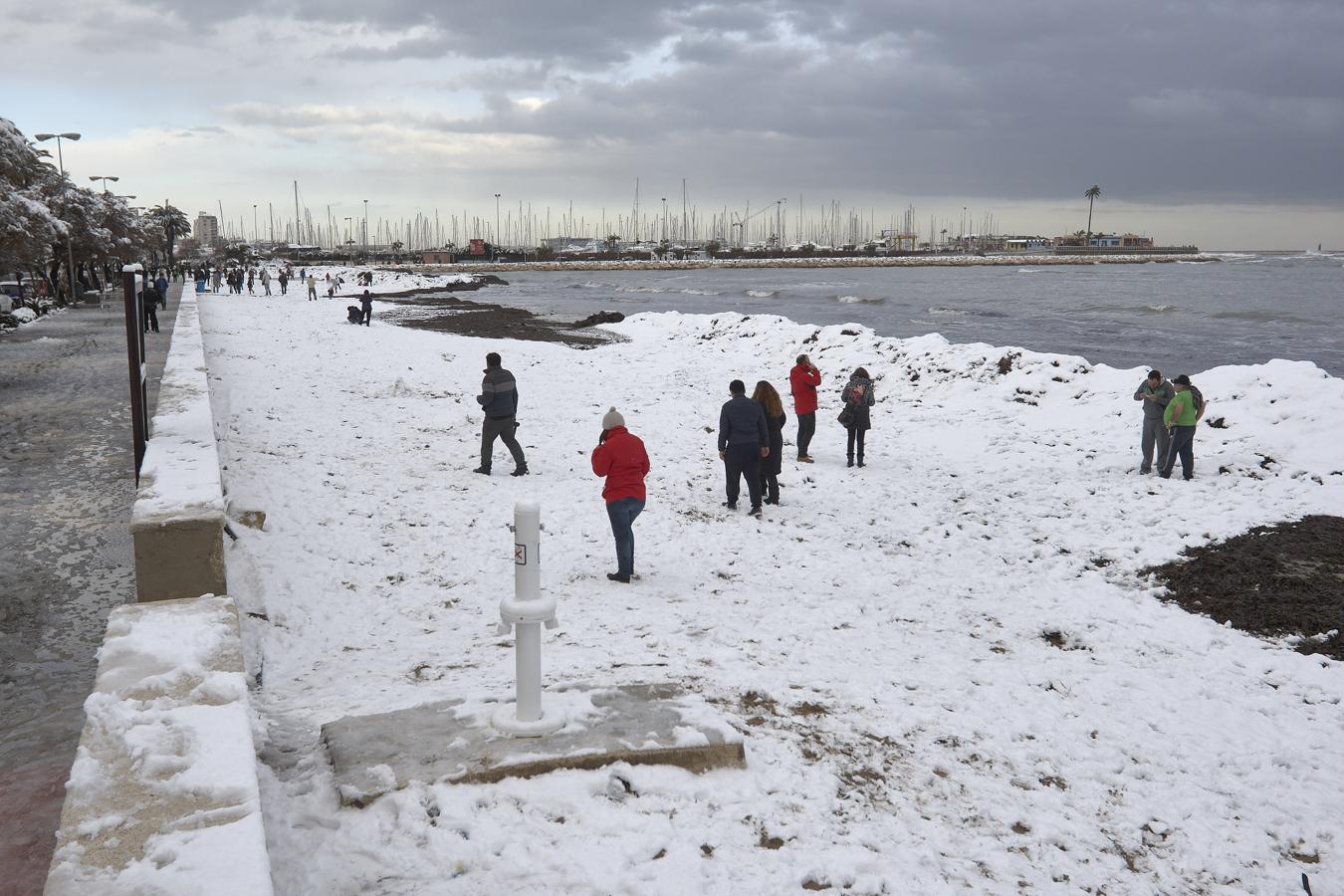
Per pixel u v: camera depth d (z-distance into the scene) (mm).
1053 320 55656
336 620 7871
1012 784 5320
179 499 6828
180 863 2799
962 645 8273
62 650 6332
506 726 4707
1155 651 8500
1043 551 11609
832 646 7766
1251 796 5672
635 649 7113
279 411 17422
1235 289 96938
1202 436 16625
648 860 3836
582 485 13461
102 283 63969
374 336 34531
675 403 21484
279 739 5031
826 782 4793
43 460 12195
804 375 16078
